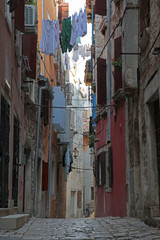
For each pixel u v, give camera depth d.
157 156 10.20
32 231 8.59
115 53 16.20
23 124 15.03
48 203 20.69
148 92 10.23
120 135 16.27
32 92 17.62
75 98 43.44
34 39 15.36
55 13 29.67
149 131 10.38
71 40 18.98
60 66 32.50
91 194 45.44
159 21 9.29
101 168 19.86
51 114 22.84
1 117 9.55
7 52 10.71
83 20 18.83
